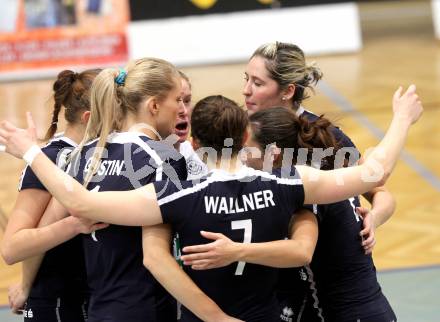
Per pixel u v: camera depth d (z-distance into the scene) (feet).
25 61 73.20
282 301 21.66
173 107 19.24
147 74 18.90
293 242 18.03
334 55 78.48
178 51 75.61
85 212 17.44
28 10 72.90
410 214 41.60
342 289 20.88
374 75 69.77
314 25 78.48
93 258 18.93
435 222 40.34
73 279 20.90
